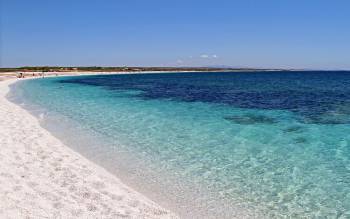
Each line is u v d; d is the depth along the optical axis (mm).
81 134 14188
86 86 51344
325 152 11531
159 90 43719
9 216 5582
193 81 75750
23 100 27672
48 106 23969
